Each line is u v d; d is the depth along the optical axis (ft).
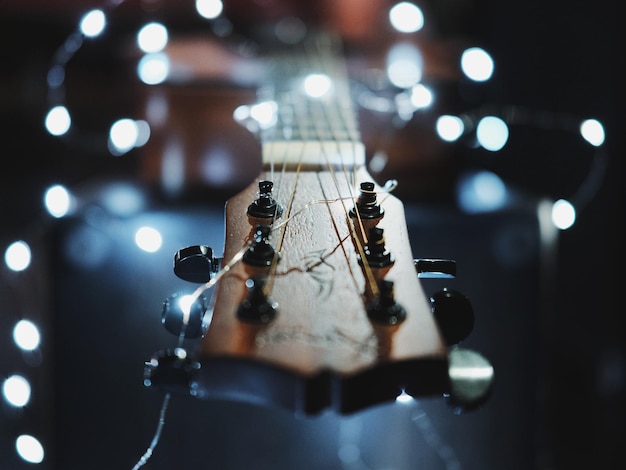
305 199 1.26
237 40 2.58
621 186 2.67
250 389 0.95
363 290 1.06
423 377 0.95
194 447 1.98
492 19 2.70
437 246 2.00
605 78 2.59
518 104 2.64
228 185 2.11
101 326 1.95
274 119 1.68
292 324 0.99
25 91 3.02
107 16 2.58
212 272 1.11
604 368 2.83
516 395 2.06
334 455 2.01
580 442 2.74
